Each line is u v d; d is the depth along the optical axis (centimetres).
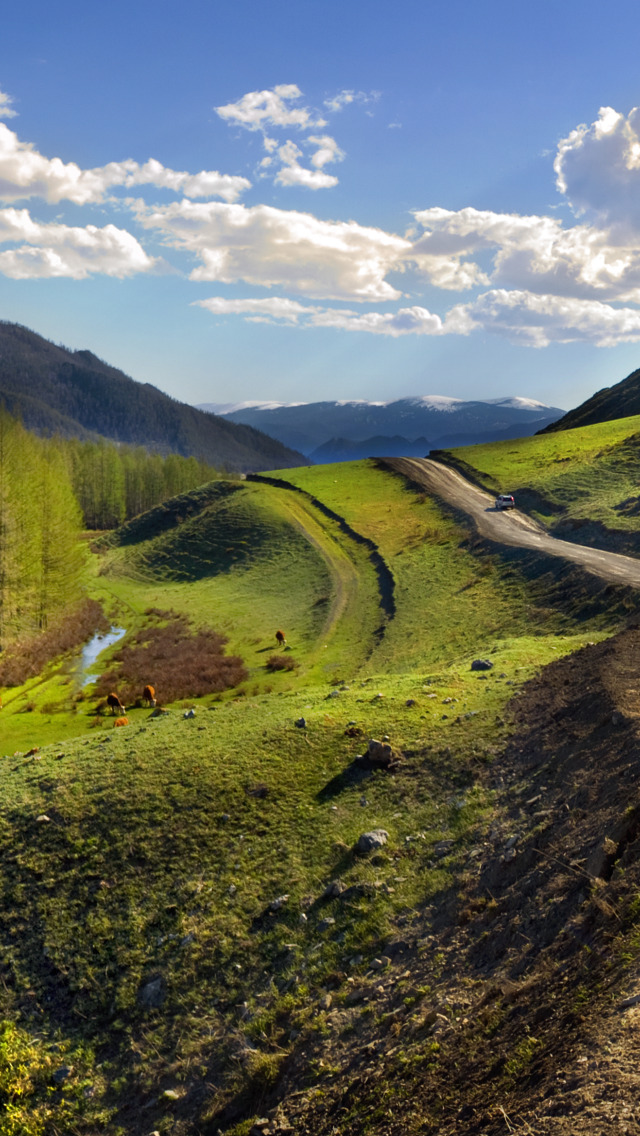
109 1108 1295
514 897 1233
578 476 7738
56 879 1862
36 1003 1567
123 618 7388
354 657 4816
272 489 11256
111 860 1891
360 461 12288
